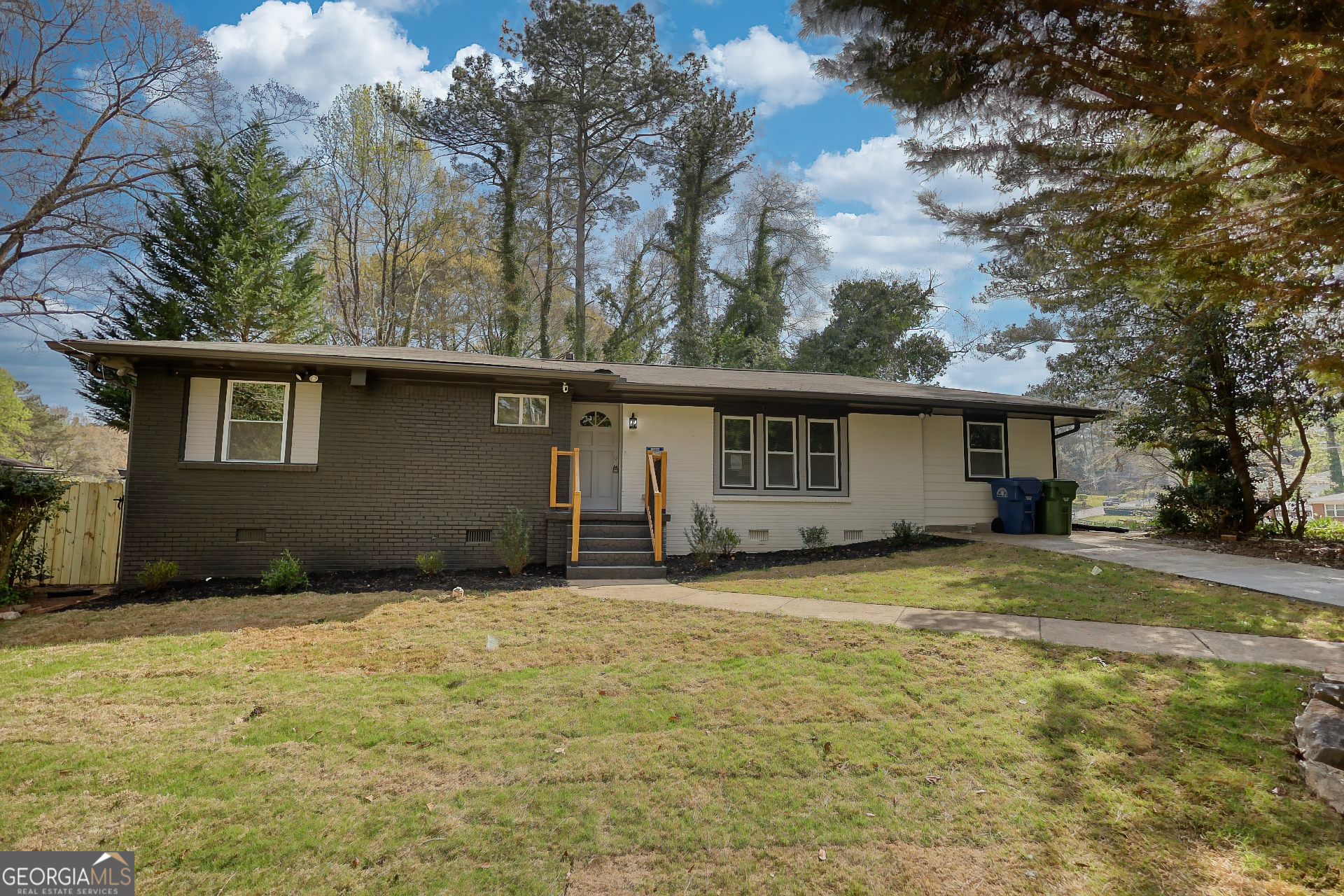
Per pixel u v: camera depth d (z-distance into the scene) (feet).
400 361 31.68
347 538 32.65
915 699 15.47
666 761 12.85
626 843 10.40
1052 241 16.56
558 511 35.22
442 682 17.06
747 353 94.94
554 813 11.14
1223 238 15.31
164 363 31.22
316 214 90.89
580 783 12.10
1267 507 41.01
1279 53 10.77
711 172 102.17
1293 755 12.56
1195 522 44.29
